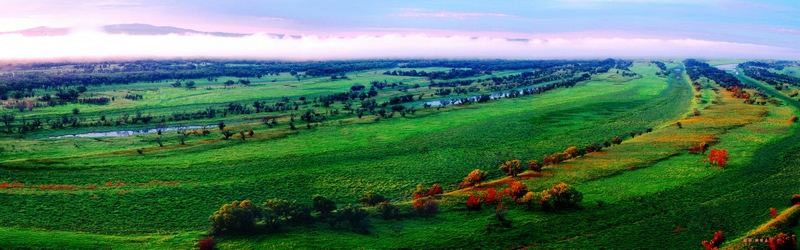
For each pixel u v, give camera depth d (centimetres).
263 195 10756
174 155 14412
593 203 9406
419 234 8069
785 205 8825
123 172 12356
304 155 14562
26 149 15225
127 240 7844
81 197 10150
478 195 10000
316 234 7981
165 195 10500
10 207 9300
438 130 18862
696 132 16588
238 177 12169
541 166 12325
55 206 9519
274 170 12875
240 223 8088
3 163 12500
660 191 10075
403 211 9069
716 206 9069
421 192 10475
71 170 12344
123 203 9875
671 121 19938
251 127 19600
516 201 9506
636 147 14425
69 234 8006
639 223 8425
